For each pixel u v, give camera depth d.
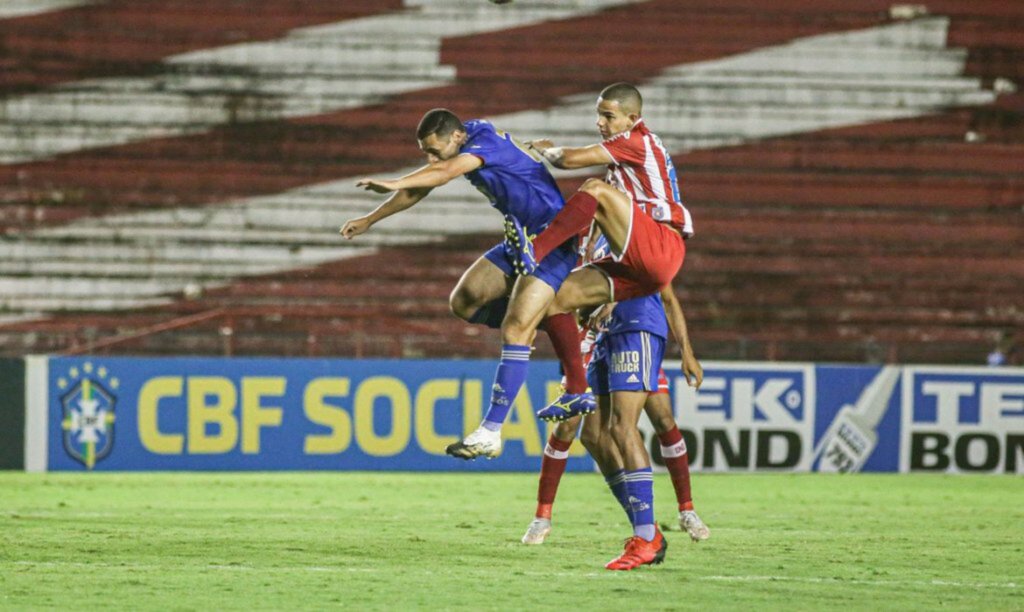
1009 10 67.38
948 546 28.11
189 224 61.25
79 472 44.88
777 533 30.17
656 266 22.41
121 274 59.72
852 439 47.53
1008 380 48.12
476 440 22.53
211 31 64.44
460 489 41.28
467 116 64.75
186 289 59.75
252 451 44.88
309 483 42.75
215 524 30.41
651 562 22.91
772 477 46.66
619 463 24.16
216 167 62.50
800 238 63.19
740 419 46.91
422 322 59.47
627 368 22.89
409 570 22.56
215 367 44.78
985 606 19.61
